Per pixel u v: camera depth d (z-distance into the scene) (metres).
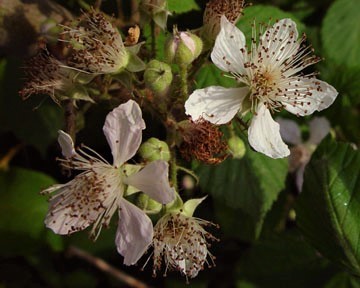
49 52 0.11
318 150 0.13
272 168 0.14
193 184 0.13
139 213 0.11
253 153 0.13
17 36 0.12
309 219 0.13
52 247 0.15
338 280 0.16
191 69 0.12
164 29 0.11
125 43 0.11
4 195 0.14
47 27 0.11
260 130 0.11
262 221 0.13
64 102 0.12
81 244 0.15
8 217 0.14
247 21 0.13
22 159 0.15
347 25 0.16
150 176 0.11
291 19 0.13
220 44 0.11
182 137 0.11
